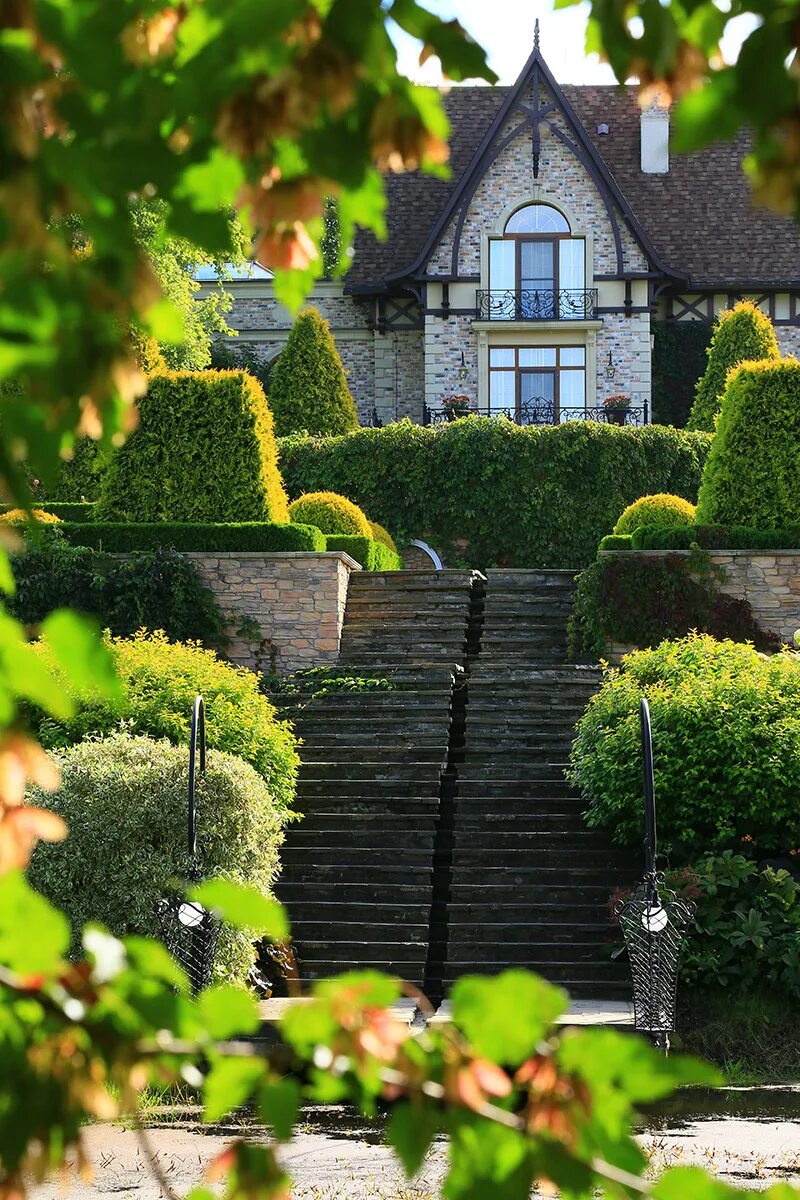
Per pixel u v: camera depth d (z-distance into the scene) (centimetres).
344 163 156
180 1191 704
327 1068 158
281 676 1878
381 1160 789
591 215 3359
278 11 141
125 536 1955
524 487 2717
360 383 3525
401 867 1420
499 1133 154
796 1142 841
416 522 2739
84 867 1153
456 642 1945
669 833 1365
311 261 170
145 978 163
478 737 1683
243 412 2034
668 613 1900
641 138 3809
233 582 1931
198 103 147
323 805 1538
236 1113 927
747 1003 1175
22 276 149
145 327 159
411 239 3616
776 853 1361
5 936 157
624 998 1241
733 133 142
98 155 145
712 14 151
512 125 3384
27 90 141
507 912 1352
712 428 3080
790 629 1902
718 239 3616
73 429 163
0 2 141
